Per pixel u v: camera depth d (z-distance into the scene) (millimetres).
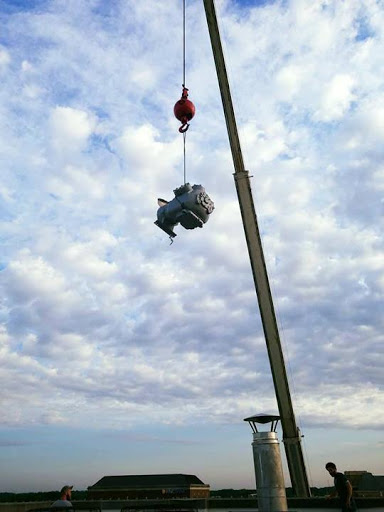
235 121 22453
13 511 16609
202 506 17797
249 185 21859
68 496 12617
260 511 9914
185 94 18891
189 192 17406
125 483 66688
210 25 22719
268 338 20312
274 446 10320
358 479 32812
